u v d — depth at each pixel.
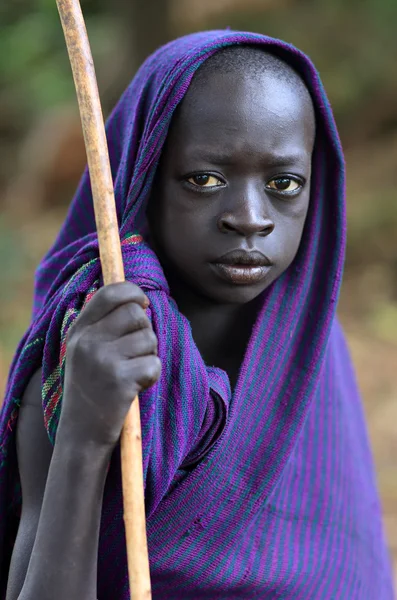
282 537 2.99
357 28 14.27
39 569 2.23
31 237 13.52
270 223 2.49
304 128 2.59
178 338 2.49
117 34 16.17
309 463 3.15
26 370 2.60
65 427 2.22
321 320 2.89
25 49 18.08
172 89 2.49
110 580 2.57
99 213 2.28
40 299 3.05
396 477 7.30
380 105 13.62
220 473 2.63
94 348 2.18
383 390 8.71
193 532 2.66
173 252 2.58
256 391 2.74
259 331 2.77
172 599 2.76
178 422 2.46
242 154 2.47
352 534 3.27
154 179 2.63
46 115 16.77
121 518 2.46
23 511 2.54
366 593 3.36
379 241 11.48
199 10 15.36
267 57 2.60
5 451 2.65
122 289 2.19
